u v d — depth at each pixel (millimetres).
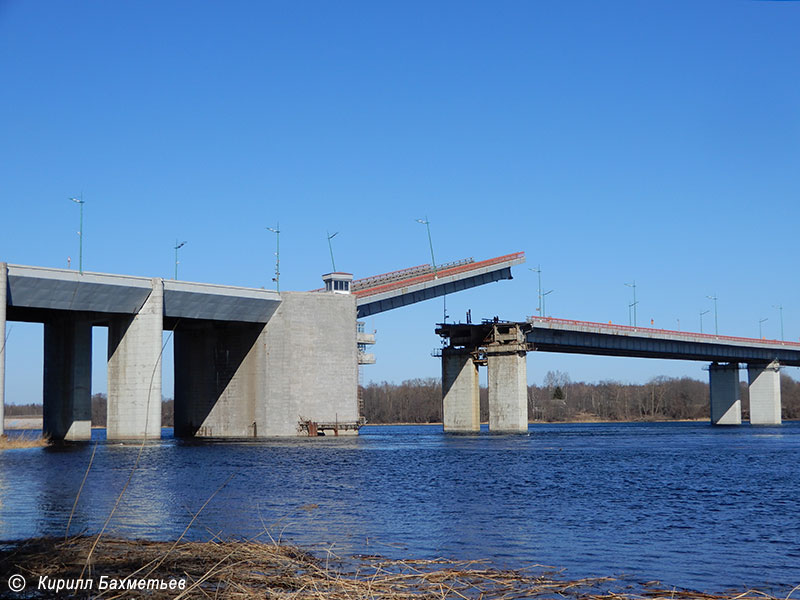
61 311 109125
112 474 58188
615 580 23328
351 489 49406
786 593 22016
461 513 38156
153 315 102688
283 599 17547
